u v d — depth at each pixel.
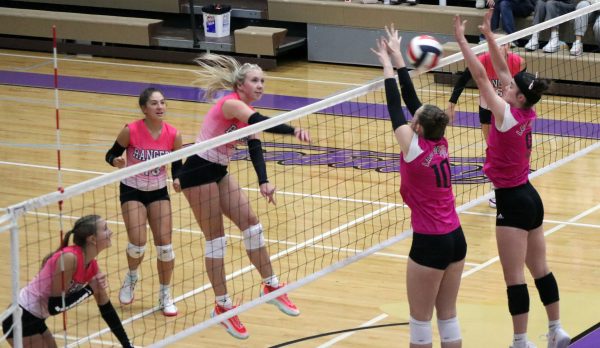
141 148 10.60
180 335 9.13
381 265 12.10
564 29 21.06
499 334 10.14
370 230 13.17
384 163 16.22
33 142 17.36
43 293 8.53
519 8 21.34
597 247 12.68
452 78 20.84
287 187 14.99
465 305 10.90
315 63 23.62
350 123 18.53
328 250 12.47
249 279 11.67
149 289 11.42
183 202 14.33
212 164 9.70
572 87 20.22
